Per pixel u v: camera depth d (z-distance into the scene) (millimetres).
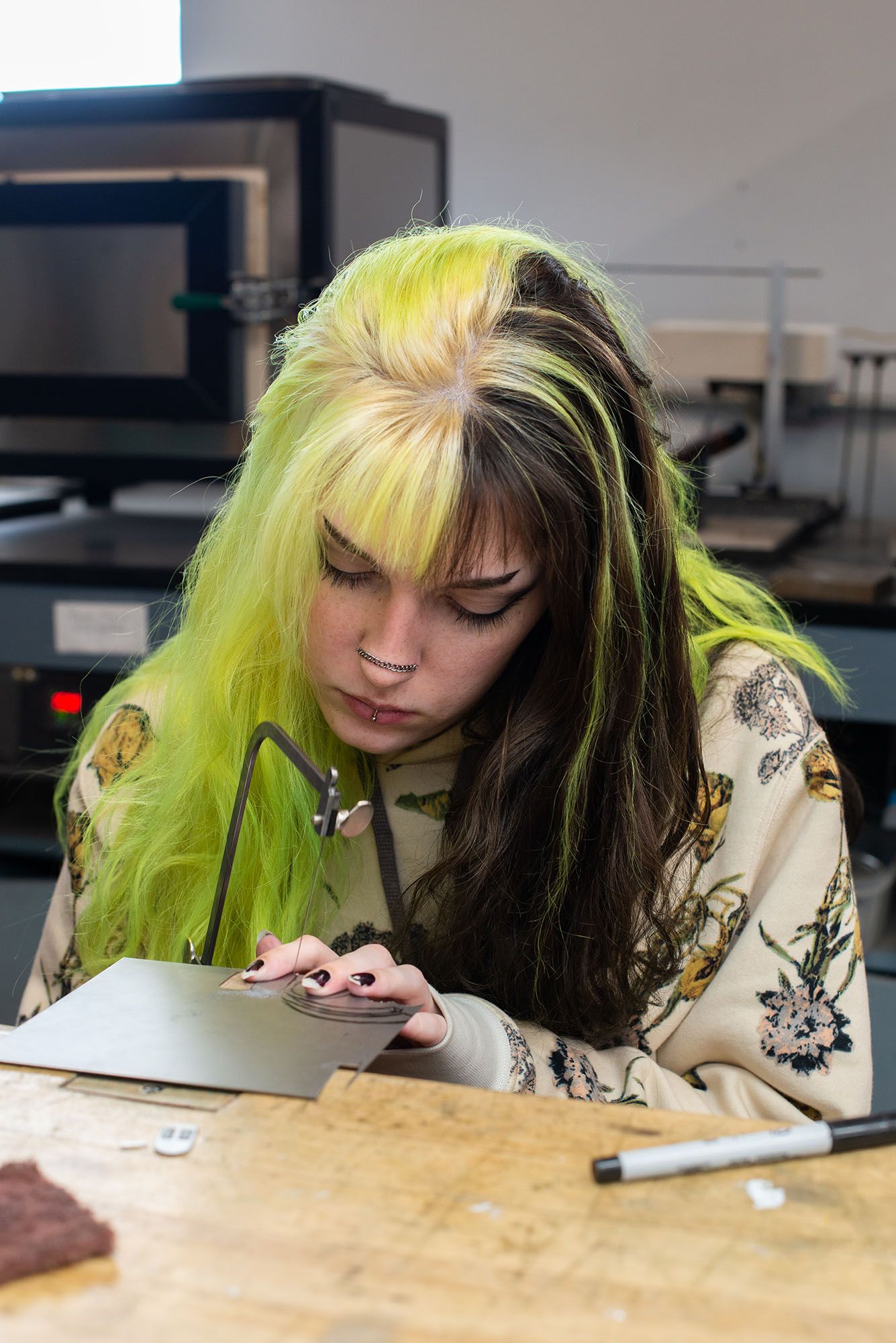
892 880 1693
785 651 850
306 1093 509
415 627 638
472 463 596
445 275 648
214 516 846
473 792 729
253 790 776
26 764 1753
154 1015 575
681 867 772
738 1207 452
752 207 2148
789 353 1848
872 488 2164
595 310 689
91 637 1671
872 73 2053
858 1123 492
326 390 648
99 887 821
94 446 1812
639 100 2156
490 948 744
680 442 1785
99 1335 384
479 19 2191
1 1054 535
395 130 1810
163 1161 466
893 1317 398
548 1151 479
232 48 2303
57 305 1740
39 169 1759
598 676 690
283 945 638
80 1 2312
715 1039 758
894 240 2096
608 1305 400
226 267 1667
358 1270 413
